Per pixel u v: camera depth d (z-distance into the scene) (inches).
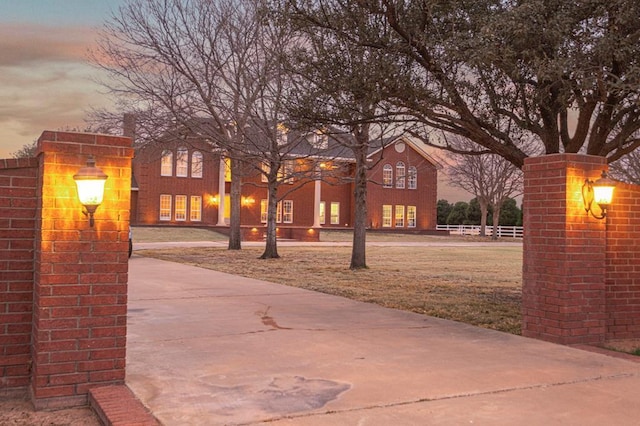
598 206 283.6
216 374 207.8
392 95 350.3
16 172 190.4
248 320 327.3
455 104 354.0
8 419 166.1
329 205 1914.4
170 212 1684.3
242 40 796.0
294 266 762.8
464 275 682.2
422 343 269.4
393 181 1972.2
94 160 178.5
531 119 406.9
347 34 356.8
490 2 331.0
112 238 184.7
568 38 296.0
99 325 182.9
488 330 306.3
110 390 180.4
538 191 290.8
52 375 176.2
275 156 818.8
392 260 922.1
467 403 177.9
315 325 314.5
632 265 303.6
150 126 840.9
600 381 207.0
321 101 387.5
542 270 286.8
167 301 401.4
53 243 177.0
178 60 807.7
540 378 208.8
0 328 188.2
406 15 343.3
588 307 279.9
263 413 164.9
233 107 817.5
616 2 275.1
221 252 1008.2
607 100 330.0
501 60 310.0
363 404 174.6
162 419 158.6
